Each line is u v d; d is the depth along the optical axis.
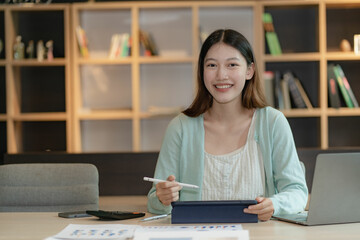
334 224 1.62
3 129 4.41
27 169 2.16
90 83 4.46
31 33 4.38
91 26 4.41
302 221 1.62
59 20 4.38
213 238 1.40
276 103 3.98
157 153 3.46
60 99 4.44
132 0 4.31
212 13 4.35
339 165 1.59
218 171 2.00
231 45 1.95
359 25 4.24
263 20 4.02
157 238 1.40
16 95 4.26
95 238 1.43
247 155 2.01
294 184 1.93
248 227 1.58
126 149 4.47
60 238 1.44
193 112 2.10
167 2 4.05
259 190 1.98
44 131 4.44
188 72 4.43
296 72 4.25
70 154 3.48
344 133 4.28
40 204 2.12
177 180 2.08
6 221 1.73
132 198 3.35
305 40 4.27
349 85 4.21
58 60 4.09
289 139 2.00
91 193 2.14
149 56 4.12
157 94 4.43
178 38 4.40
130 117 4.07
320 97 3.96
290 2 3.97
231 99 1.96
